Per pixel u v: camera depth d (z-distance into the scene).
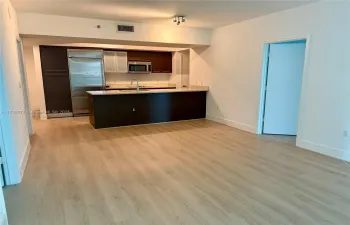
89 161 3.38
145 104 5.80
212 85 6.24
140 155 3.63
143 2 3.62
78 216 2.10
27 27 4.29
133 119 5.72
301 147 4.05
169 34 5.54
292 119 4.78
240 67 5.25
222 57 5.76
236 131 5.17
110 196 2.44
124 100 5.54
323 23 3.56
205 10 4.12
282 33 4.21
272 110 4.84
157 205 2.28
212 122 6.12
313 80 3.78
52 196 2.43
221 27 5.66
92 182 2.74
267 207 2.25
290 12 4.04
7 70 2.79
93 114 5.30
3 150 2.58
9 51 3.08
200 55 6.61
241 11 4.20
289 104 4.73
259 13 4.34
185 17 4.66
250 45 4.92
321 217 2.10
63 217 2.08
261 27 4.62
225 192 2.53
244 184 2.71
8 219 2.05
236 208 2.23
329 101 3.58
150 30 5.32
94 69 6.81
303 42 4.38
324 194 2.49
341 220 2.05
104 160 3.42
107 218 2.07
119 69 7.41
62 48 6.32
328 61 3.54
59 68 6.38
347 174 2.98
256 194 2.49
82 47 6.60
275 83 4.71
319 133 3.76
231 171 3.06
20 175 2.76
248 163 3.33
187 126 5.64
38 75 6.19
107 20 4.89
